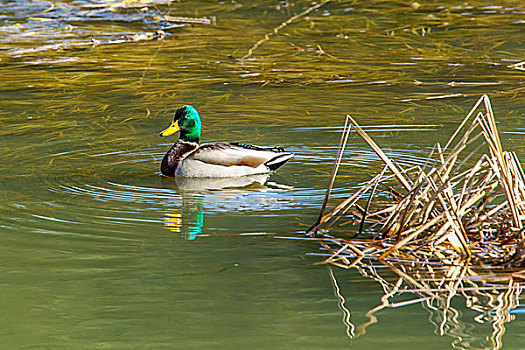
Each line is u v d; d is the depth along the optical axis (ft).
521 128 53.36
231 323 26.07
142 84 69.36
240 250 32.89
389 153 48.75
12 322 26.18
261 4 106.32
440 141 51.24
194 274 30.32
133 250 32.91
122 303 27.66
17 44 84.53
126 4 104.88
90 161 47.88
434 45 83.87
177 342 24.70
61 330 25.48
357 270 30.55
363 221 34.40
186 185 43.57
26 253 32.45
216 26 94.12
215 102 63.21
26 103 62.85
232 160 45.03
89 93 66.39
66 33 90.07
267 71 73.92
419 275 29.96
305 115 58.95
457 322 26.07
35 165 46.80
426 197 34.09
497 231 33.30
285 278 29.84
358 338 24.98
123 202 39.93
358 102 62.69
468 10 101.14
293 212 38.11
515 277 29.55
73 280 29.66
